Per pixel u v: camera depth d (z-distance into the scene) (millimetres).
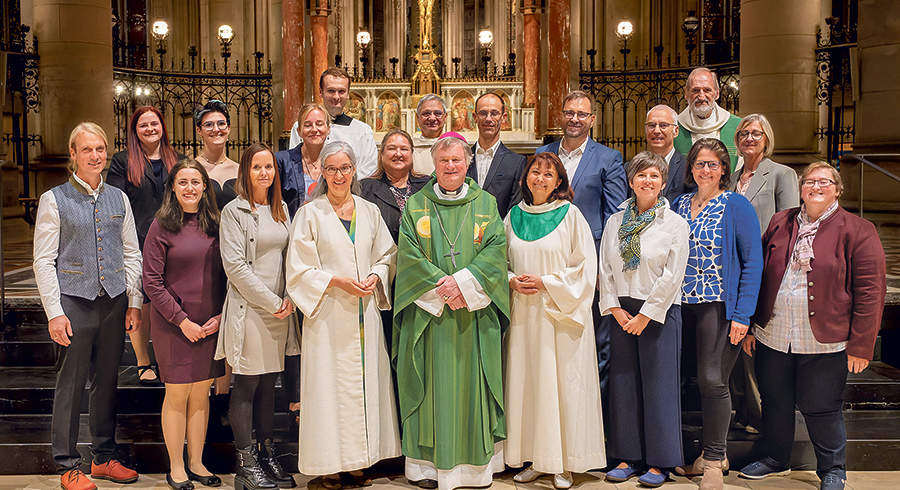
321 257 3602
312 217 3605
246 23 14445
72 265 3518
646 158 3611
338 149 3557
